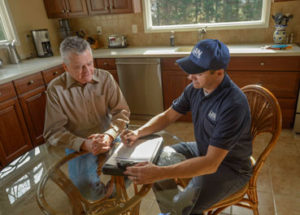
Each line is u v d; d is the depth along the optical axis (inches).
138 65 111.7
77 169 48.6
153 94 115.7
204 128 47.2
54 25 138.6
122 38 131.6
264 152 46.0
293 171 78.8
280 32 102.7
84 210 39.6
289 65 92.1
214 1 116.3
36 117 100.3
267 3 106.1
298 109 96.5
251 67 97.2
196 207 43.8
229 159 47.0
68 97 57.6
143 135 51.8
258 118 50.9
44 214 39.8
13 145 91.8
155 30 127.5
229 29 116.3
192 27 121.4
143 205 39.4
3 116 86.4
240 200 48.7
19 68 99.5
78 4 122.3
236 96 41.1
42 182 46.8
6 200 43.4
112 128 56.9
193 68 39.9
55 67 108.1
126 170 40.9
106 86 61.6
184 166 40.0
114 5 116.8
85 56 51.9
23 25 119.6
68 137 54.8
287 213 63.5
